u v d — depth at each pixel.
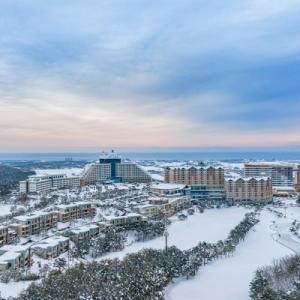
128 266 157.62
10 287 150.50
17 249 184.00
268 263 189.25
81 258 194.38
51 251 195.12
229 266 187.88
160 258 170.38
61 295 130.75
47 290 134.88
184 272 171.50
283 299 129.38
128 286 138.38
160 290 151.50
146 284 145.00
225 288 159.62
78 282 141.62
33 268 177.75
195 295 153.12
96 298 130.25
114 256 198.50
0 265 167.25
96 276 147.38
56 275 154.38
